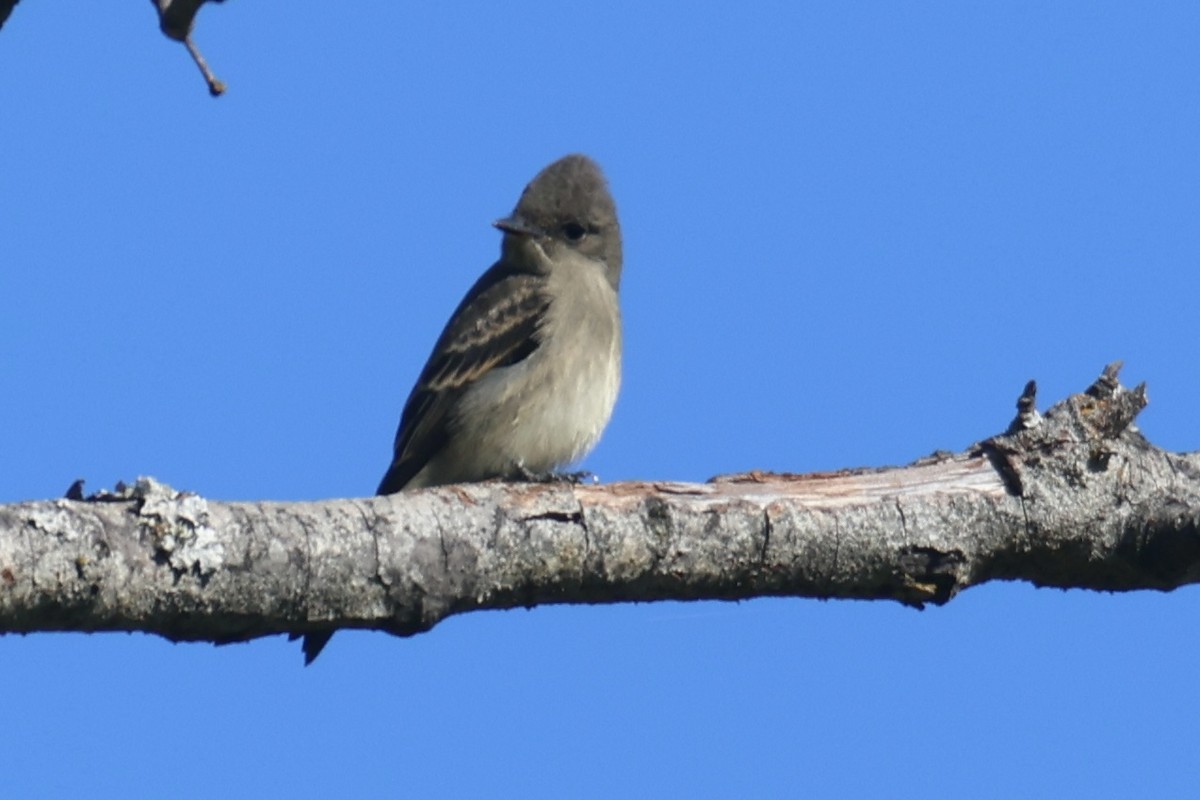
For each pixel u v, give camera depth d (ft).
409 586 33.04
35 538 29.25
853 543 36.88
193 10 27.17
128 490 30.66
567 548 34.73
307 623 32.40
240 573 31.14
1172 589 39.99
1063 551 38.91
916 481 37.96
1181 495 39.42
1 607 28.96
